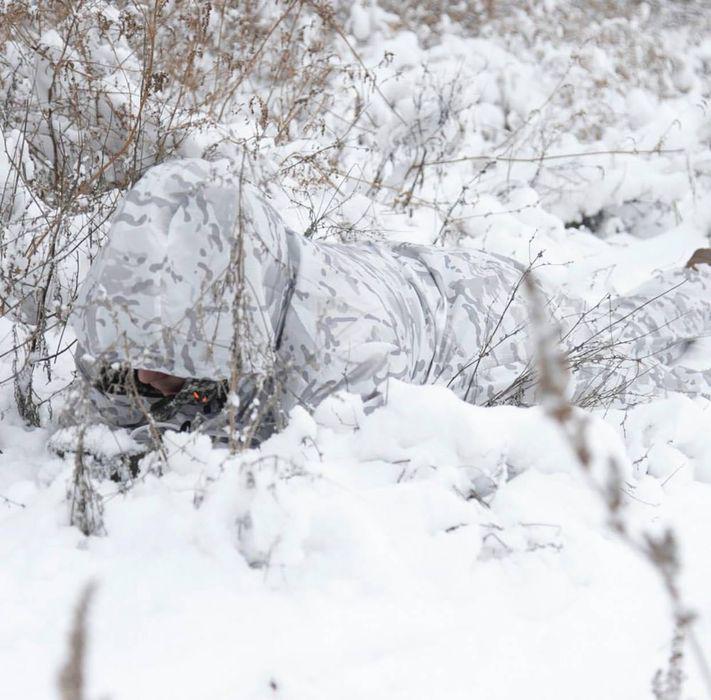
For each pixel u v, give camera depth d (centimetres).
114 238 346
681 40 1223
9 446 379
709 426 412
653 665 270
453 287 438
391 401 345
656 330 504
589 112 910
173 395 360
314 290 366
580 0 1234
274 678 248
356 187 641
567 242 716
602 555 314
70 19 592
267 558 286
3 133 531
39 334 429
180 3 646
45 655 250
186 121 577
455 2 1099
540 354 164
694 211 769
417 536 303
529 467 347
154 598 274
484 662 263
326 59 727
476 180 754
